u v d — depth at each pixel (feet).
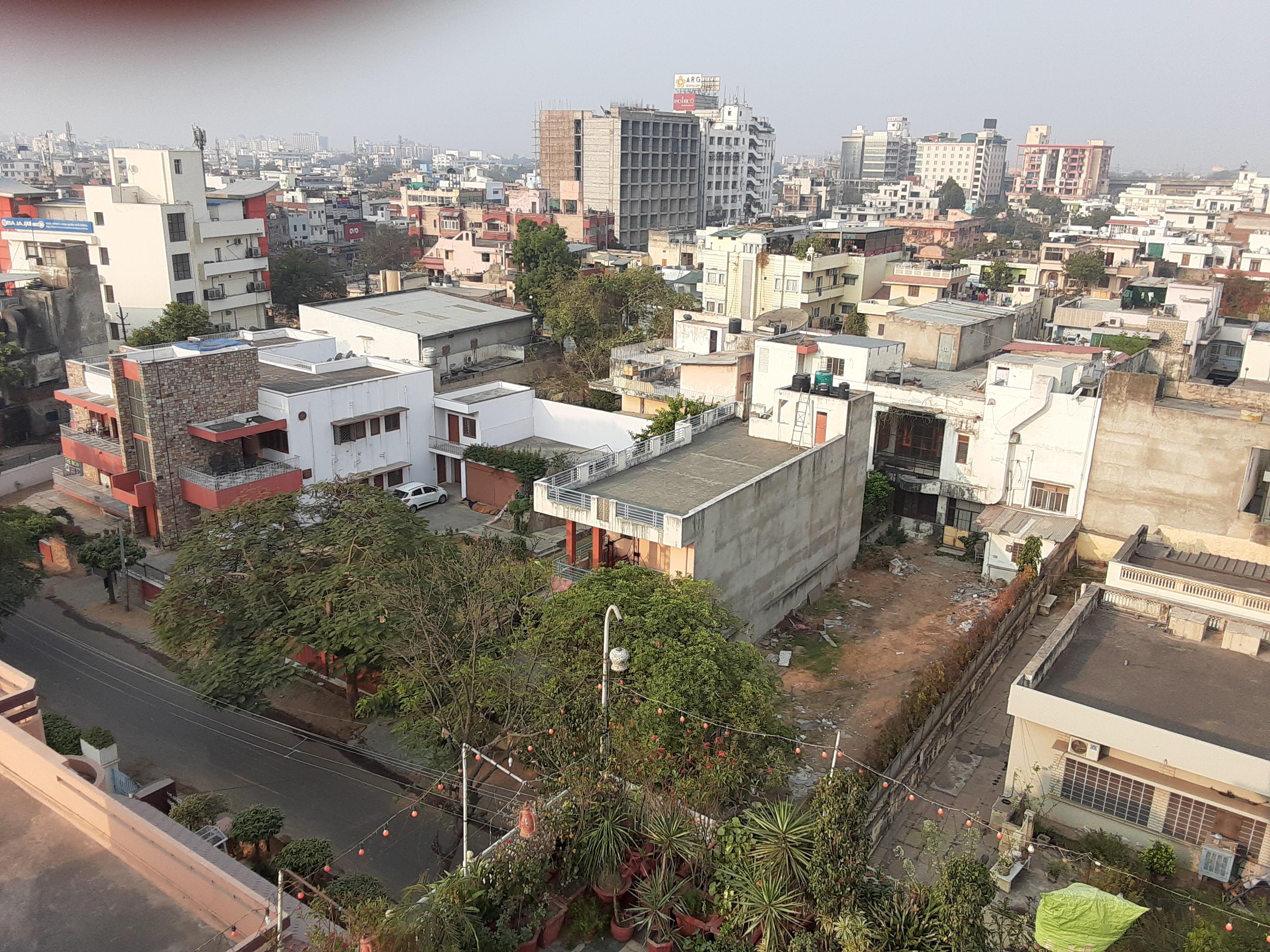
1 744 51.98
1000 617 109.40
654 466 119.03
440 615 88.84
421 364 202.18
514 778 78.28
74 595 129.80
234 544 101.35
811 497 122.11
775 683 79.20
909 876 62.28
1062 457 137.59
